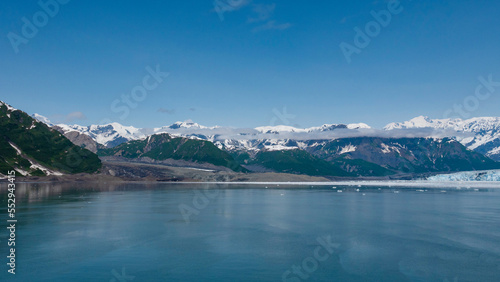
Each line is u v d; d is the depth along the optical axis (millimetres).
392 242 54406
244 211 94375
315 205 112375
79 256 45625
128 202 118000
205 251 48625
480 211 94062
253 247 51188
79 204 109312
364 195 168625
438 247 51250
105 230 63688
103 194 157125
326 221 75750
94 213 87000
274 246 51719
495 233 61250
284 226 68938
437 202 124875
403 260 44531
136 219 77375
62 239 55844
